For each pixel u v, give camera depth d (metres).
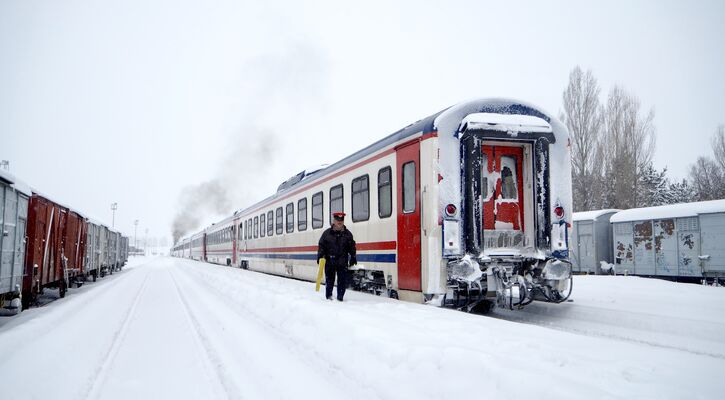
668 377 3.32
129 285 17.47
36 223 10.83
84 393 4.41
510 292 7.05
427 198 7.22
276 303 8.05
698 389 3.05
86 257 18.70
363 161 9.70
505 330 5.06
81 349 6.21
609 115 25.66
